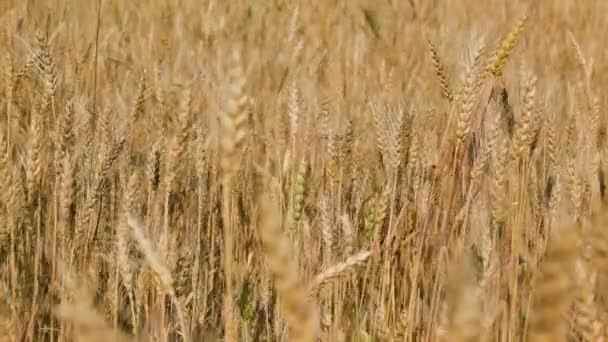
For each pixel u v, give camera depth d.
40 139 3.62
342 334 2.89
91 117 4.56
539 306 0.69
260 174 4.59
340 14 13.44
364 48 9.15
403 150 3.59
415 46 11.09
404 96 7.25
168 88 6.65
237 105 1.25
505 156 3.24
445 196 3.13
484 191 3.76
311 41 11.55
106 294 3.03
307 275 3.15
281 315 3.13
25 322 3.13
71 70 6.52
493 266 2.92
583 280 0.96
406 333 2.55
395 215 3.58
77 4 12.30
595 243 0.86
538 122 3.83
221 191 4.56
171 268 2.65
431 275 3.25
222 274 3.86
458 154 3.09
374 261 3.22
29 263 3.64
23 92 5.65
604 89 8.84
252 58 8.81
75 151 4.07
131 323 2.96
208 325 3.43
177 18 11.04
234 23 11.97
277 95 6.60
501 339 3.01
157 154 3.91
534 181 3.93
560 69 11.27
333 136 3.85
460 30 12.19
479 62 2.94
